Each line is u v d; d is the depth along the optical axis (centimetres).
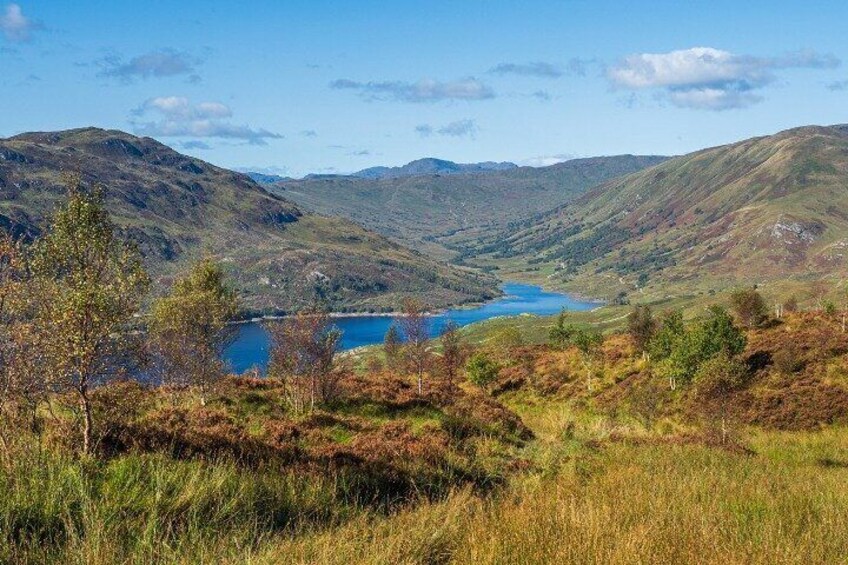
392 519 808
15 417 829
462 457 1430
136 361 990
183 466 855
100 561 530
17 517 598
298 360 2036
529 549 618
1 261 864
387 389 2297
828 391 3083
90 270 928
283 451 1155
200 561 568
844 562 641
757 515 857
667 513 808
